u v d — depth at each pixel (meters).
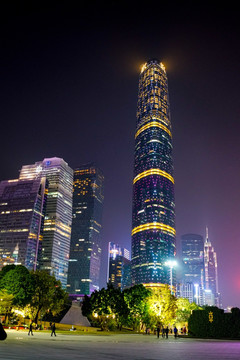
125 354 30.03
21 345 34.97
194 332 77.56
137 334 91.06
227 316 74.69
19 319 98.38
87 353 29.20
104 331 90.31
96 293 96.44
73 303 136.75
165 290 105.88
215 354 32.66
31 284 91.38
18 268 92.06
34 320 93.38
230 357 29.59
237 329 72.81
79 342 44.88
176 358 27.64
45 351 29.38
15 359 22.64
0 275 100.88
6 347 31.92
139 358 26.72
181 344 49.16
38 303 94.69
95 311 94.12
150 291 109.00
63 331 78.25
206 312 77.12
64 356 25.70
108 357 26.48
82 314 107.56
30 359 22.88
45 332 70.69
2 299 83.12
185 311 126.75
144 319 101.81
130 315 100.88
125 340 55.47
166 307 102.62
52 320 111.44
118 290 98.56
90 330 91.38
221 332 73.62
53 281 101.06
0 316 94.50
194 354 32.16
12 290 87.56
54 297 100.94
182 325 129.62
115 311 93.06
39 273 99.12
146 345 44.66
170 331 130.25
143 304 100.75
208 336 74.88
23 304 89.75
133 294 102.31
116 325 101.25
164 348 39.75
